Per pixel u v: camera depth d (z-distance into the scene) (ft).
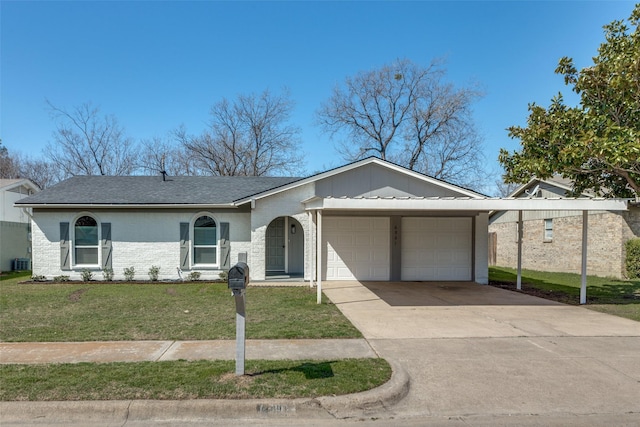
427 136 99.19
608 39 33.55
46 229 45.88
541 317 27.58
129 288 40.40
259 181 55.57
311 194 45.37
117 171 100.94
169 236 46.32
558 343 21.26
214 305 31.63
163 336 22.04
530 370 17.35
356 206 29.99
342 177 45.50
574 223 59.11
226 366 16.81
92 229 46.44
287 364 17.25
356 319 26.58
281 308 30.27
